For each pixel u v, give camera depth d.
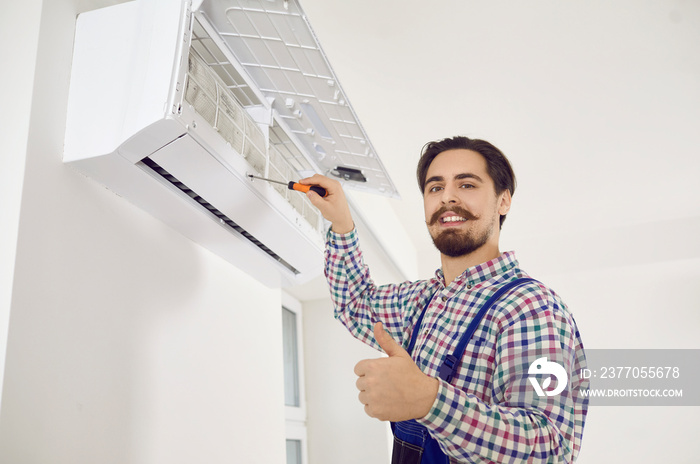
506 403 0.78
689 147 3.16
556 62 2.45
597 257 4.17
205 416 1.45
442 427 0.68
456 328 0.94
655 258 4.06
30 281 0.97
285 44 1.17
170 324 1.36
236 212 1.32
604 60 2.44
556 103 2.75
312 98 1.33
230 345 1.63
